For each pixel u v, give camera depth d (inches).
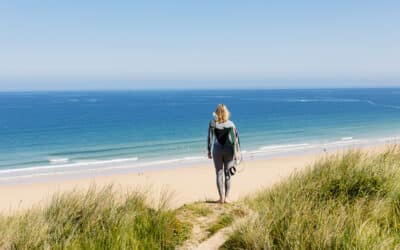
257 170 943.7
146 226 195.5
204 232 203.6
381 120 2716.5
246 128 2298.2
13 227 188.9
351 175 237.0
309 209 187.0
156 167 1086.4
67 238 178.5
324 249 150.6
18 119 3319.4
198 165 1105.4
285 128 2269.9
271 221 177.8
